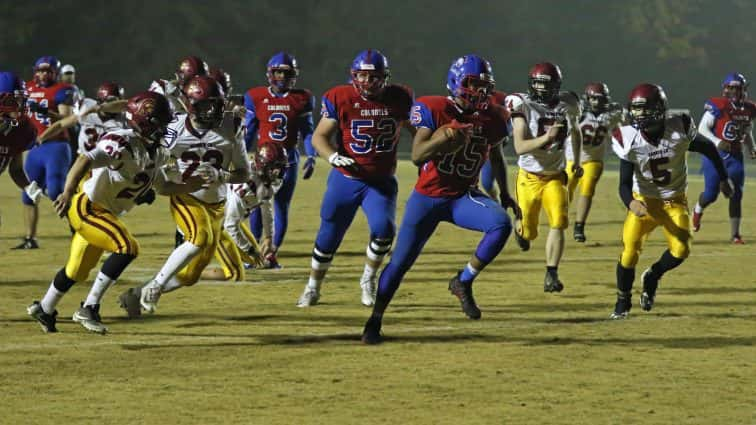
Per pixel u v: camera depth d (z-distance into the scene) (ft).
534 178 109.09
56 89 137.49
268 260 122.42
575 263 129.80
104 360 74.64
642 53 591.37
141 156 79.61
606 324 89.86
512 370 72.74
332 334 84.58
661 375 71.77
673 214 92.07
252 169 110.63
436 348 79.61
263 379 69.77
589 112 149.07
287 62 123.65
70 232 160.35
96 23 526.98
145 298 88.94
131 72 524.93
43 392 66.13
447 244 148.56
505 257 134.31
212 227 90.99
